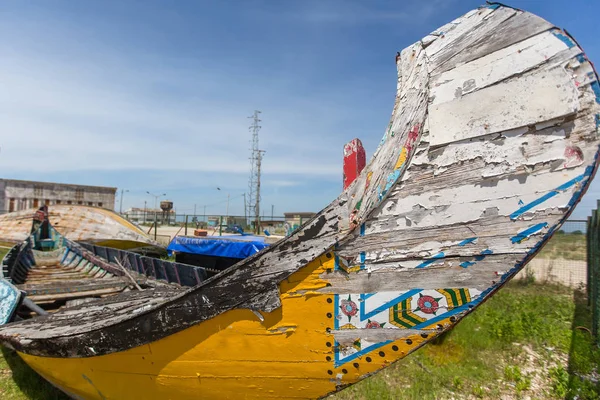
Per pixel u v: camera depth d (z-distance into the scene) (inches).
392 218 78.6
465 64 73.9
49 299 177.5
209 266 354.9
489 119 70.5
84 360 104.7
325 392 89.2
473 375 167.5
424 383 158.4
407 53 87.4
